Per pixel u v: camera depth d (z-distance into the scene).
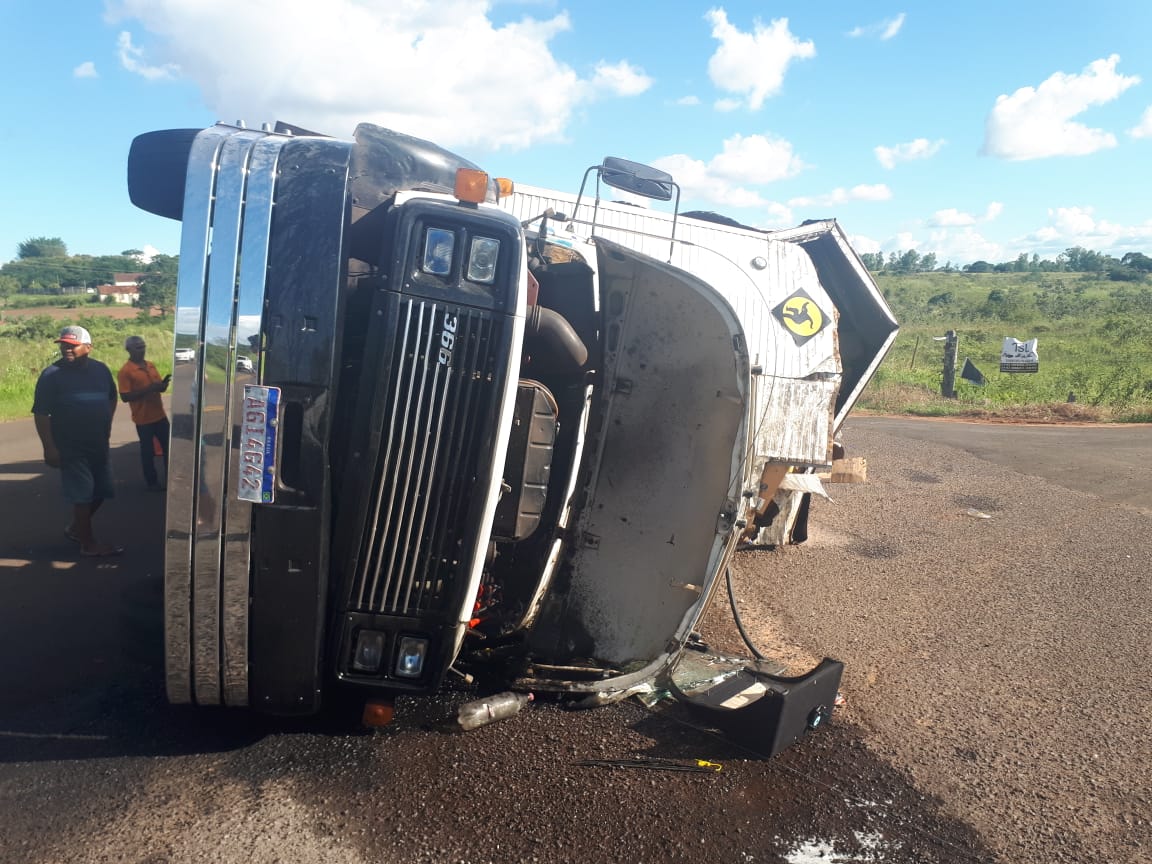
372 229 3.84
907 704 4.64
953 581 6.90
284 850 3.07
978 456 13.01
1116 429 16.53
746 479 3.97
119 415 14.06
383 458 3.36
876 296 7.21
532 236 4.57
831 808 3.57
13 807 3.22
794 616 5.99
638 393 4.48
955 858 3.30
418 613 3.54
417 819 3.29
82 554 6.39
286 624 3.39
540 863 3.09
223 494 3.27
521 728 4.04
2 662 4.49
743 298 6.04
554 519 4.38
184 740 3.75
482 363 3.41
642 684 4.23
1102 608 6.32
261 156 3.37
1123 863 3.32
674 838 3.29
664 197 5.42
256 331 3.22
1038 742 4.27
